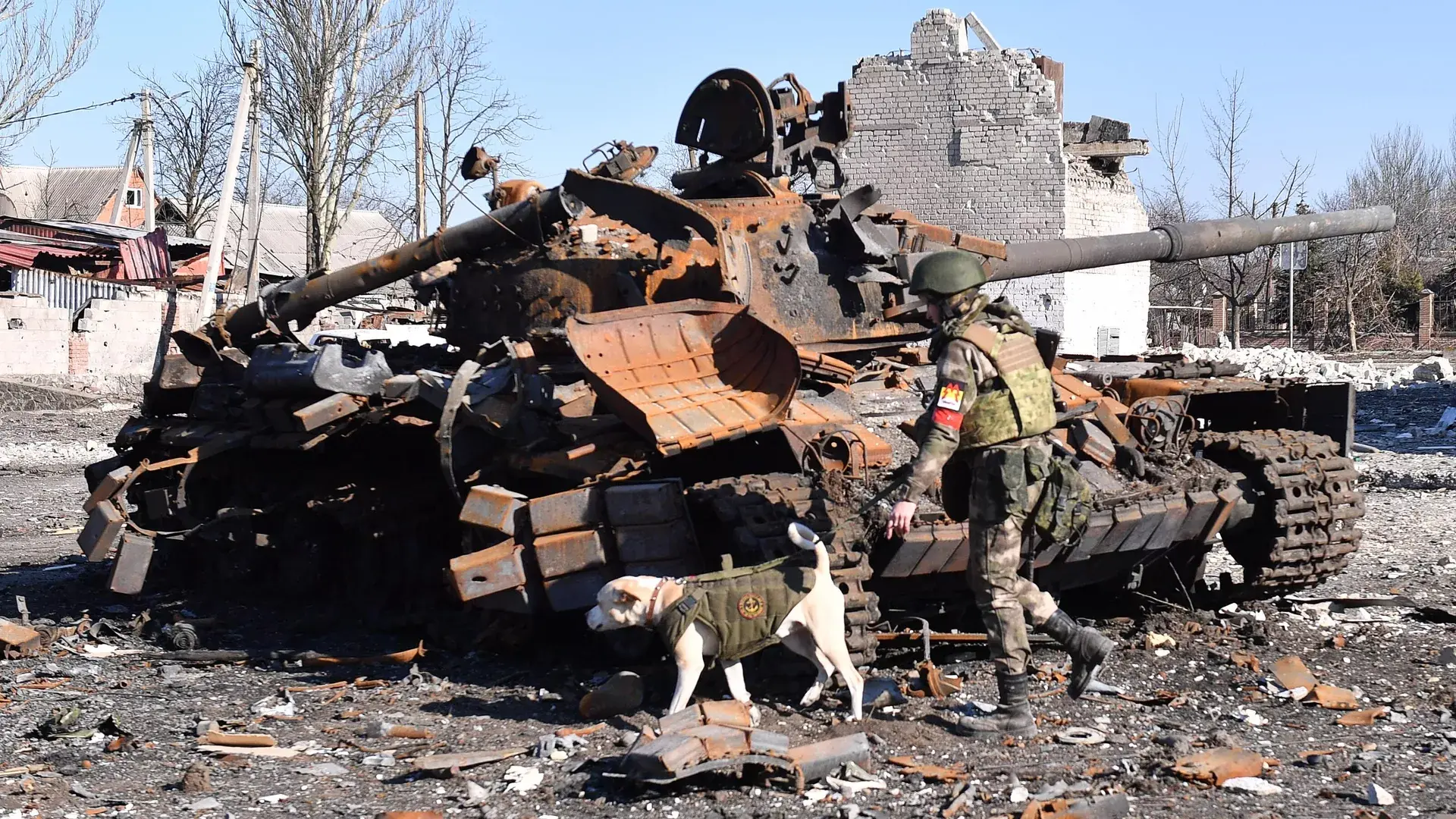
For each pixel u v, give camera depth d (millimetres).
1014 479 5906
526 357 7562
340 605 9773
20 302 33375
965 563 7035
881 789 5320
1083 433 7902
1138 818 4934
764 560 6406
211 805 5285
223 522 10289
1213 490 8031
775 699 6617
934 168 40219
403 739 6262
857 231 8797
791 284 8680
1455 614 8656
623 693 6480
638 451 7238
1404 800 5125
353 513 9266
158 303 36375
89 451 23125
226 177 25750
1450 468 18109
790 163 9484
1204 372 9297
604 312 7309
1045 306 38812
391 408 8367
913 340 9305
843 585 6422
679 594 6074
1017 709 6047
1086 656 6195
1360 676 7223
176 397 11203
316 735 6379
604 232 9359
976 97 39594
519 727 6402
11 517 15609
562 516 6891
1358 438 22469
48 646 8562
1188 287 60719
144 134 41125
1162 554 8516
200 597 10469
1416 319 53031
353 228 51906
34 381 33031
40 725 6398
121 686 7508
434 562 9297
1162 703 6668
